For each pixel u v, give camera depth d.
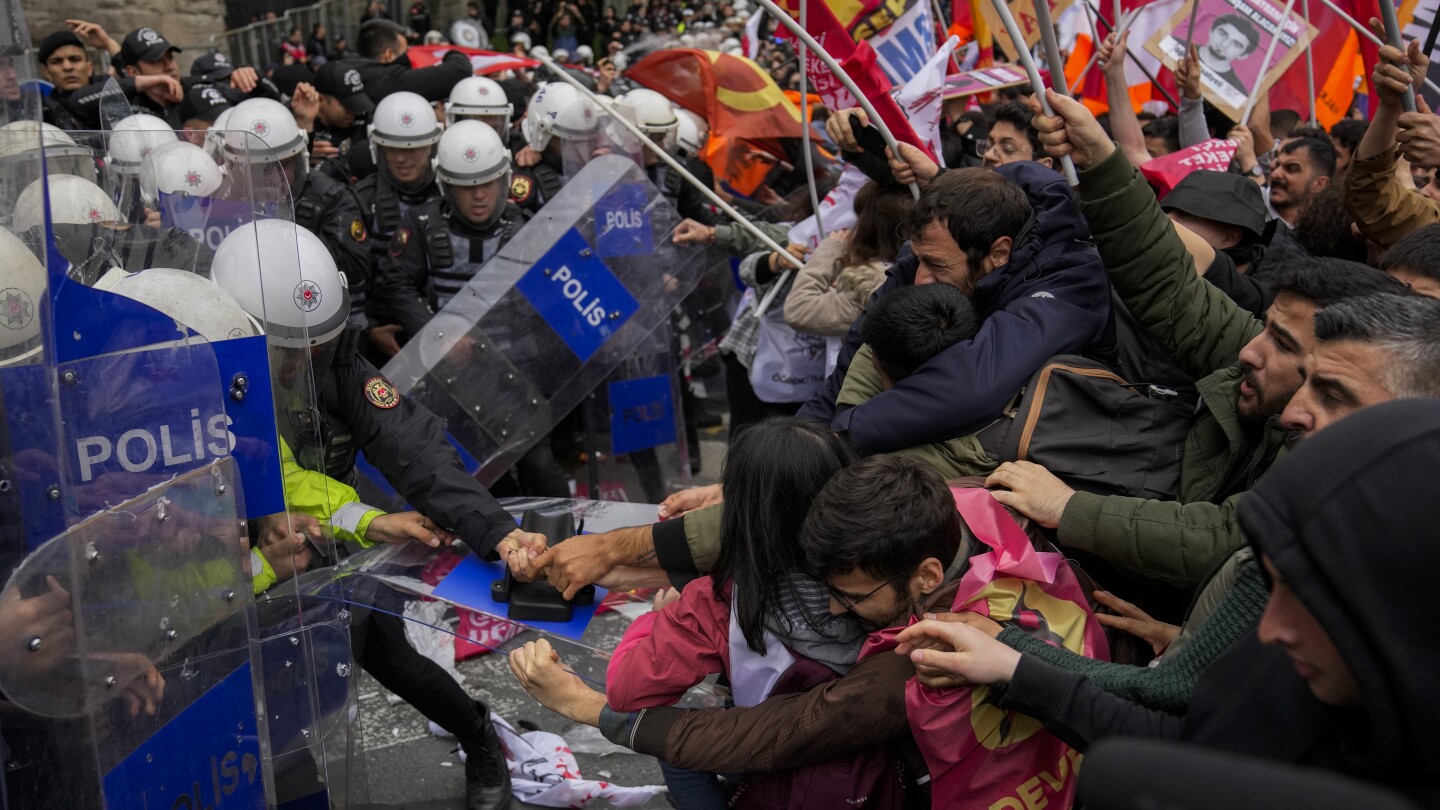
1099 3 5.30
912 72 3.45
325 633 2.13
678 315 4.96
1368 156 2.87
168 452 1.56
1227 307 2.11
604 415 4.22
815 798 1.70
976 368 2.03
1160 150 4.89
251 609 1.67
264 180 2.05
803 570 1.73
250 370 1.80
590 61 15.92
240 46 13.60
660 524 2.04
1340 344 1.31
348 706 2.17
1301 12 4.96
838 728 1.63
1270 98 5.35
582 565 2.07
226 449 1.66
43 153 1.34
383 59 7.19
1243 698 1.14
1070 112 2.00
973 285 2.31
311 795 1.97
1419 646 0.84
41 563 1.28
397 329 4.30
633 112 4.21
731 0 17.59
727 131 5.82
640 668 1.81
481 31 15.87
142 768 1.44
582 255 3.74
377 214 4.29
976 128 5.61
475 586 2.21
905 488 1.62
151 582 1.45
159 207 1.88
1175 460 2.01
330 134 6.17
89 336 1.47
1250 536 0.91
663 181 5.25
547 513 2.36
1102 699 1.40
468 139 3.95
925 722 1.57
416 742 3.27
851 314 3.33
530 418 3.72
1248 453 1.90
